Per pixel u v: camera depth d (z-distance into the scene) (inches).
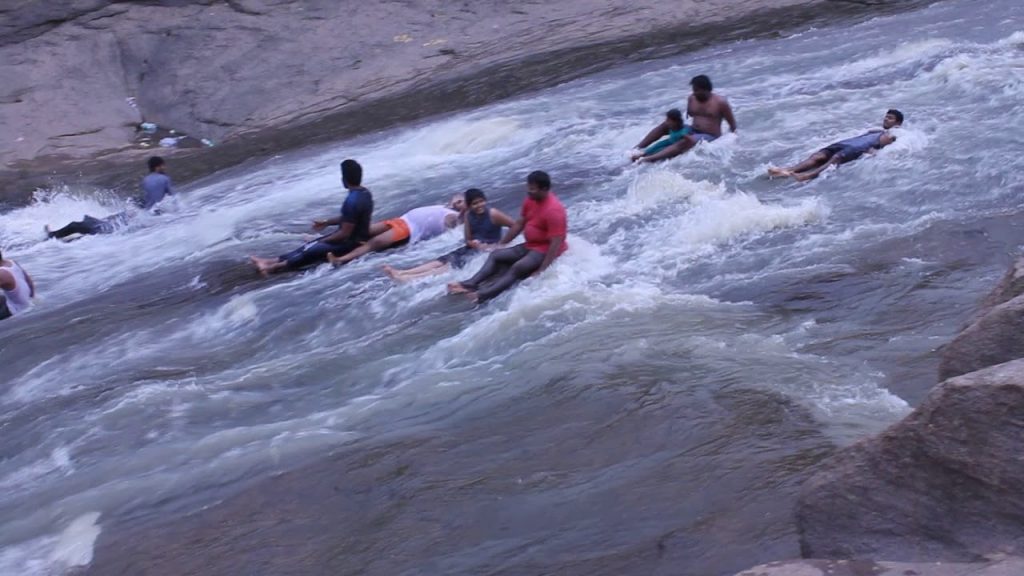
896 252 491.5
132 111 1147.9
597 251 549.6
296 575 295.6
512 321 469.4
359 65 1170.0
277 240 706.2
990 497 211.6
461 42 1197.7
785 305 450.3
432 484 333.1
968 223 513.7
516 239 581.0
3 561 339.6
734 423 341.4
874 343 395.2
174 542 328.5
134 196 922.7
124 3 1258.6
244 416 432.8
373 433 384.5
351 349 483.2
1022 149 608.4
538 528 298.5
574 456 338.6
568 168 735.1
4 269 650.8
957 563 204.2
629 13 1226.0
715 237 547.8
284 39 1213.7
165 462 392.5
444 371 433.7
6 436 454.0
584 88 972.6
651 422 351.3
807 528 232.7
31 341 577.0
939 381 270.2
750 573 205.5
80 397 480.4
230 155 1004.6
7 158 1055.0
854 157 629.6
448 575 280.1
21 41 1204.5
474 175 772.6
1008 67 791.7
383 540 306.0
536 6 1256.2
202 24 1238.9
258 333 535.5
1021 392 208.8
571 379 396.2
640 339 426.6
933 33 960.9
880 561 208.1
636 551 276.5
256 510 339.3
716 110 714.2
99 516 359.3
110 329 575.8
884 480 224.7
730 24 1150.3
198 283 637.3
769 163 669.3
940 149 630.5
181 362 509.7
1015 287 294.5
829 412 341.7
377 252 629.0
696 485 306.2
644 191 629.6
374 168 837.2
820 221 551.5
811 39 1027.3
